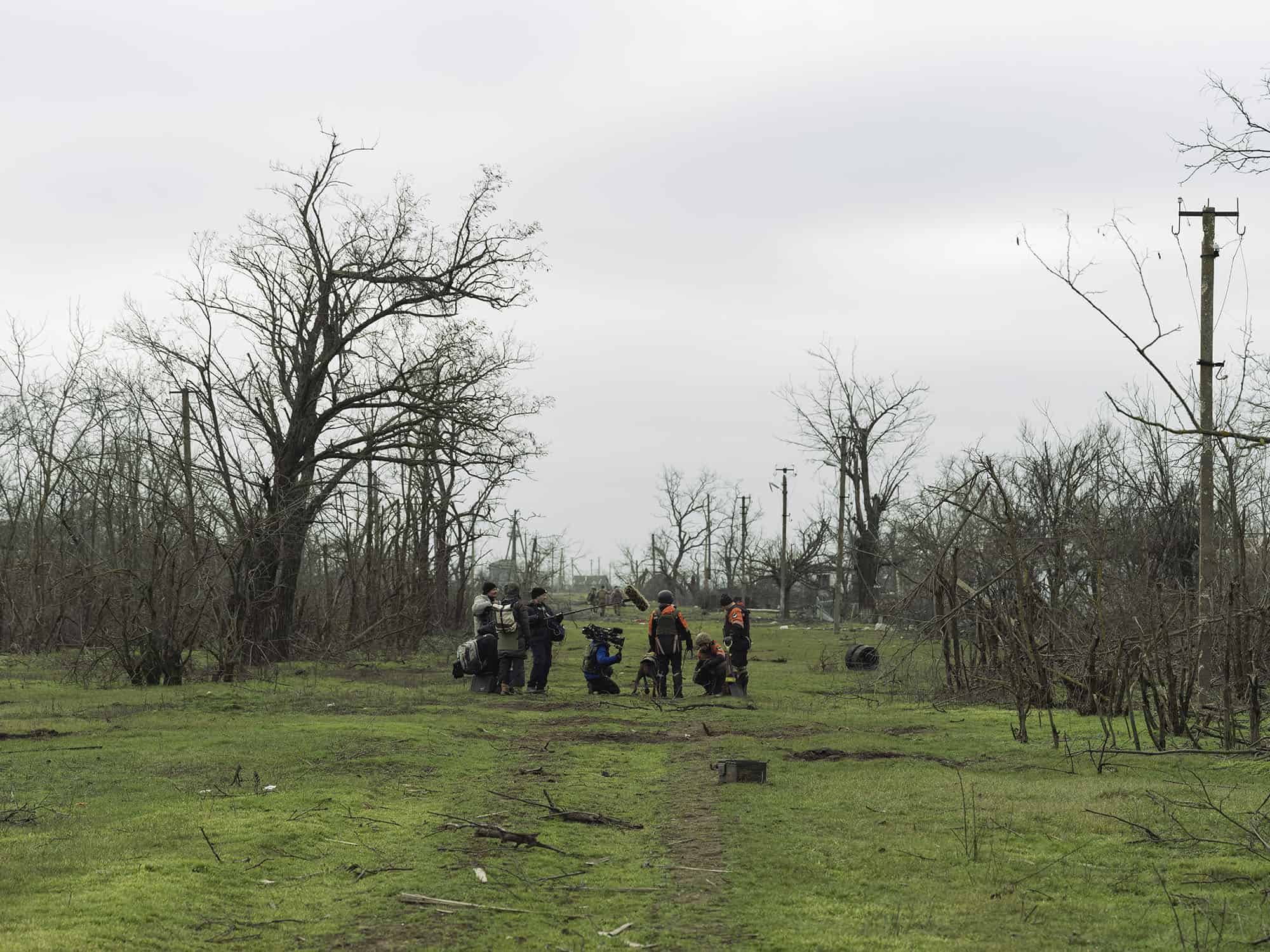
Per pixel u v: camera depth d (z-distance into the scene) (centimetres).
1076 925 639
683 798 1027
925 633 1981
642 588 10738
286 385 3209
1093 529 1667
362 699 1880
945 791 1023
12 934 593
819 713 1753
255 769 1121
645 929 639
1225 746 1212
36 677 2302
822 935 623
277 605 2942
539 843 827
